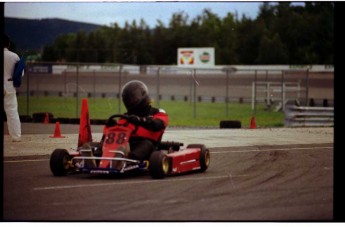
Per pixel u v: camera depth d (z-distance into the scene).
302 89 79.25
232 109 78.31
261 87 90.25
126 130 20.16
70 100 89.19
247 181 20.28
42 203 16.22
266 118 63.69
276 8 142.75
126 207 15.76
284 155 27.62
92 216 14.73
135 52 157.88
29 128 43.06
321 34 135.00
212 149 29.77
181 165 20.97
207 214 15.05
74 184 19.11
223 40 154.88
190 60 136.88
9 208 15.60
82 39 155.25
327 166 24.06
